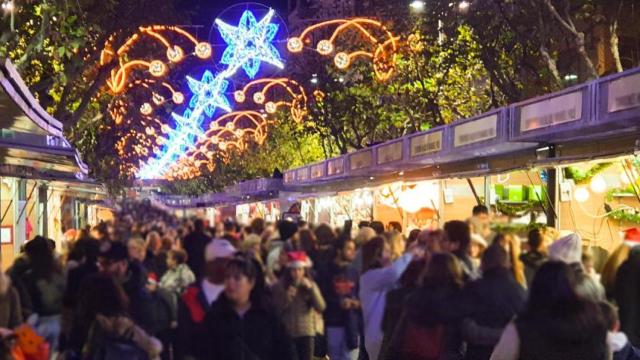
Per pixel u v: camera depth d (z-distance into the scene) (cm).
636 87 964
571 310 495
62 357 715
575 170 1498
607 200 1509
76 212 3897
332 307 916
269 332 655
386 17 2761
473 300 656
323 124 3925
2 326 720
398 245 848
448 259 677
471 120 1497
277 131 5472
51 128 1537
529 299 511
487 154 1584
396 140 1967
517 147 1428
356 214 2731
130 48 2284
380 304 804
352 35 3158
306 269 881
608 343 516
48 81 1919
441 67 2700
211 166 6906
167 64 2366
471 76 2880
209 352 649
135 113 3100
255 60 2136
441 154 1648
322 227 1125
